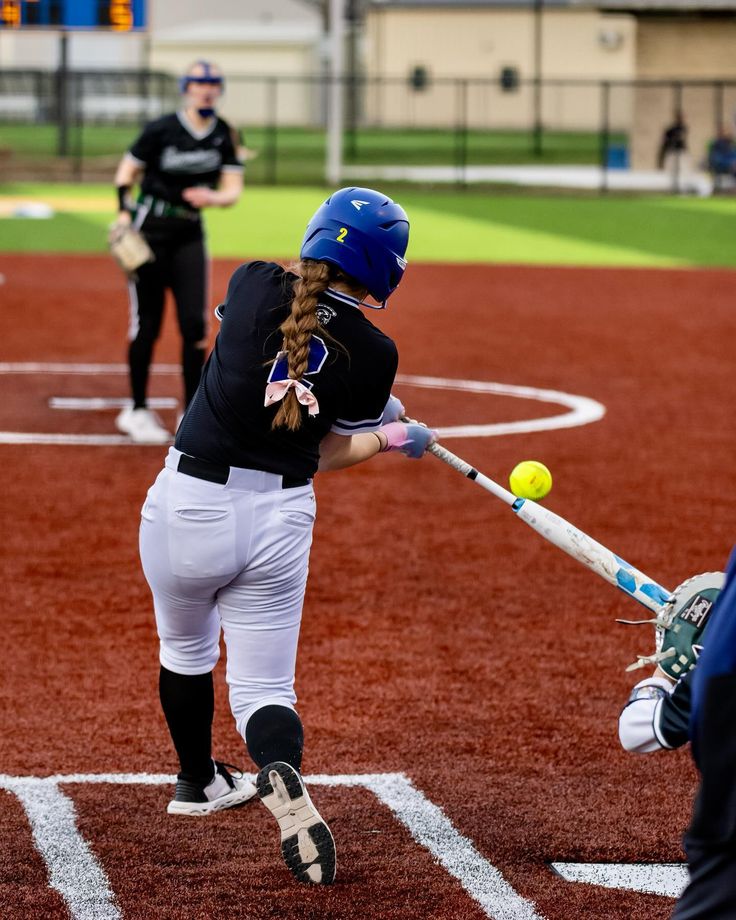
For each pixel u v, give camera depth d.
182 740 16.23
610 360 50.78
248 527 14.32
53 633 22.97
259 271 14.64
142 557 15.03
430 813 16.48
